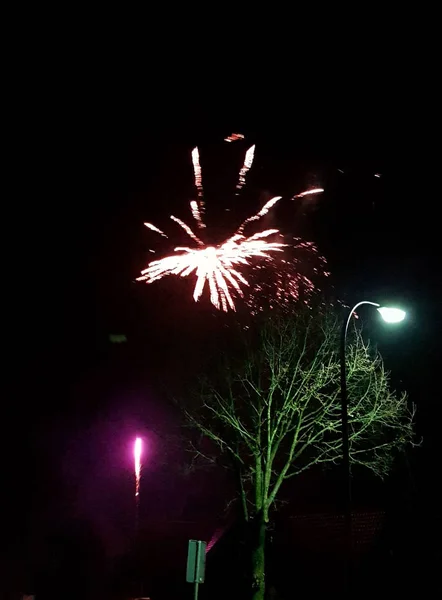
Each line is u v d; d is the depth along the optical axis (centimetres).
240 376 2450
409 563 2588
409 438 2697
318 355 2444
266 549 2908
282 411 2397
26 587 3647
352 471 2864
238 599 2927
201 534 3559
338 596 2622
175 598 3334
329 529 2797
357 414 2370
